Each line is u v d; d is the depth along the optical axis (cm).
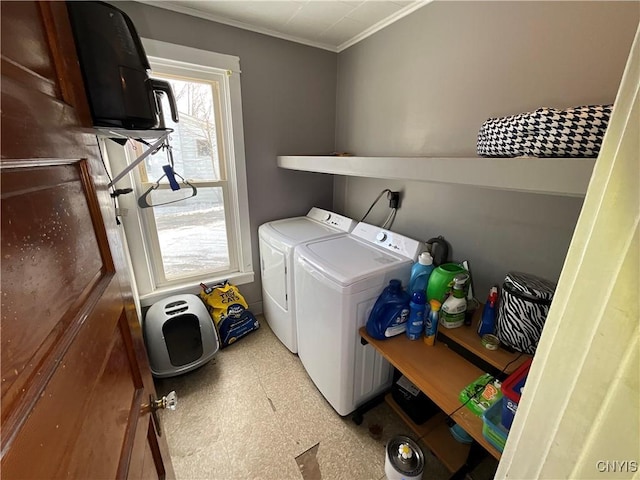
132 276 178
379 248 166
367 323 134
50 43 45
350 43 205
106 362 52
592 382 33
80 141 51
